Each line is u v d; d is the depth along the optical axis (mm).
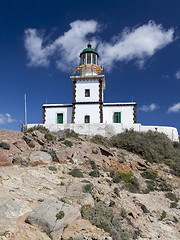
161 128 31734
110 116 35219
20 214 6984
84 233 7164
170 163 22516
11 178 10031
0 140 15891
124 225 9469
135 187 15805
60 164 15219
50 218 6844
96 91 35344
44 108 37062
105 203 10688
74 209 8109
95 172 14859
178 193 16641
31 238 5836
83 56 39125
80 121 34219
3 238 5426
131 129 30828
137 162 21141
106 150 20469
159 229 10625
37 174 11938
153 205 13641
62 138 21359
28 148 16141
